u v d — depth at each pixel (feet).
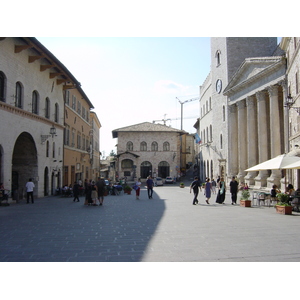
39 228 38.24
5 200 69.62
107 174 294.05
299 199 56.65
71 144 124.88
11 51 71.72
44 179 94.99
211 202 75.92
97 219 46.19
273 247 27.45
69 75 100.78
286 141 88.38
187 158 285.02
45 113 93.25
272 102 99.04
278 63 91.61
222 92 145.18
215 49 154.71
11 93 71.82
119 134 225.97
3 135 68.28
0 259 24.16
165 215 50.39
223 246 27.96
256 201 74.74
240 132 124.77
